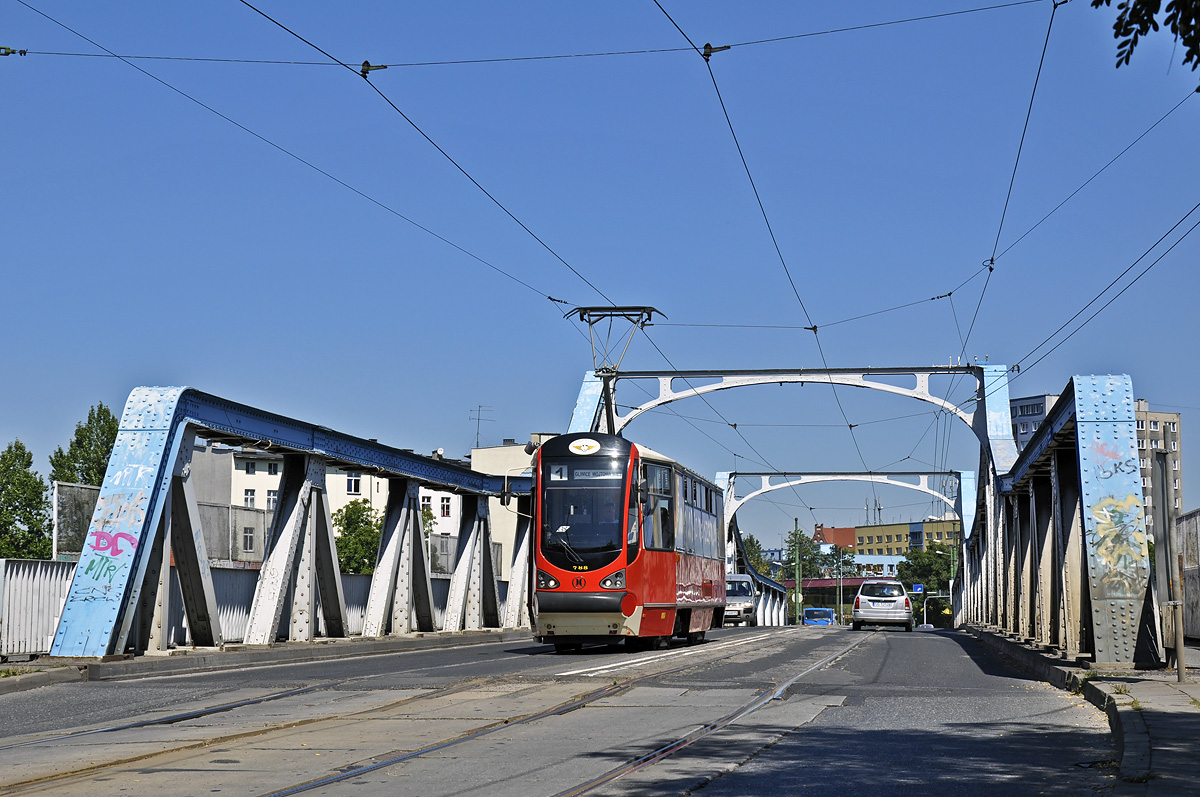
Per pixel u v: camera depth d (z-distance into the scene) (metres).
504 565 44.97
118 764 8.79
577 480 23.12
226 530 26.69
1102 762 8.54
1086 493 15.78
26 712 12.64
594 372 41.09
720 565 32.31
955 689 14.66
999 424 37.03
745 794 7.52
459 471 29.56
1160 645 15.31
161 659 17.94
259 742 9.92
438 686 14.86
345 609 24.61
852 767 8.51
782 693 13.92
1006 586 29.70
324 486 23.58
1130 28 8.49
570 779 8.05
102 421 61.19
